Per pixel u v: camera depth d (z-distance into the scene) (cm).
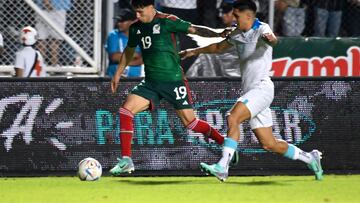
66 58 3553
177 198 2291
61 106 2933
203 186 2606
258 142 2953
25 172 2928
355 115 2977
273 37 2492
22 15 3538
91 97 2934
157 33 2638
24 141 2927
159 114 2947
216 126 2939
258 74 2578
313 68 3547
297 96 2956
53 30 3544
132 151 2938
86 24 3556
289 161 2973
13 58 3544
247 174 2948
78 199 2264
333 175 2961
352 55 3556
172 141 2948
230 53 3456
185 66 3450
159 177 2933
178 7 3525
